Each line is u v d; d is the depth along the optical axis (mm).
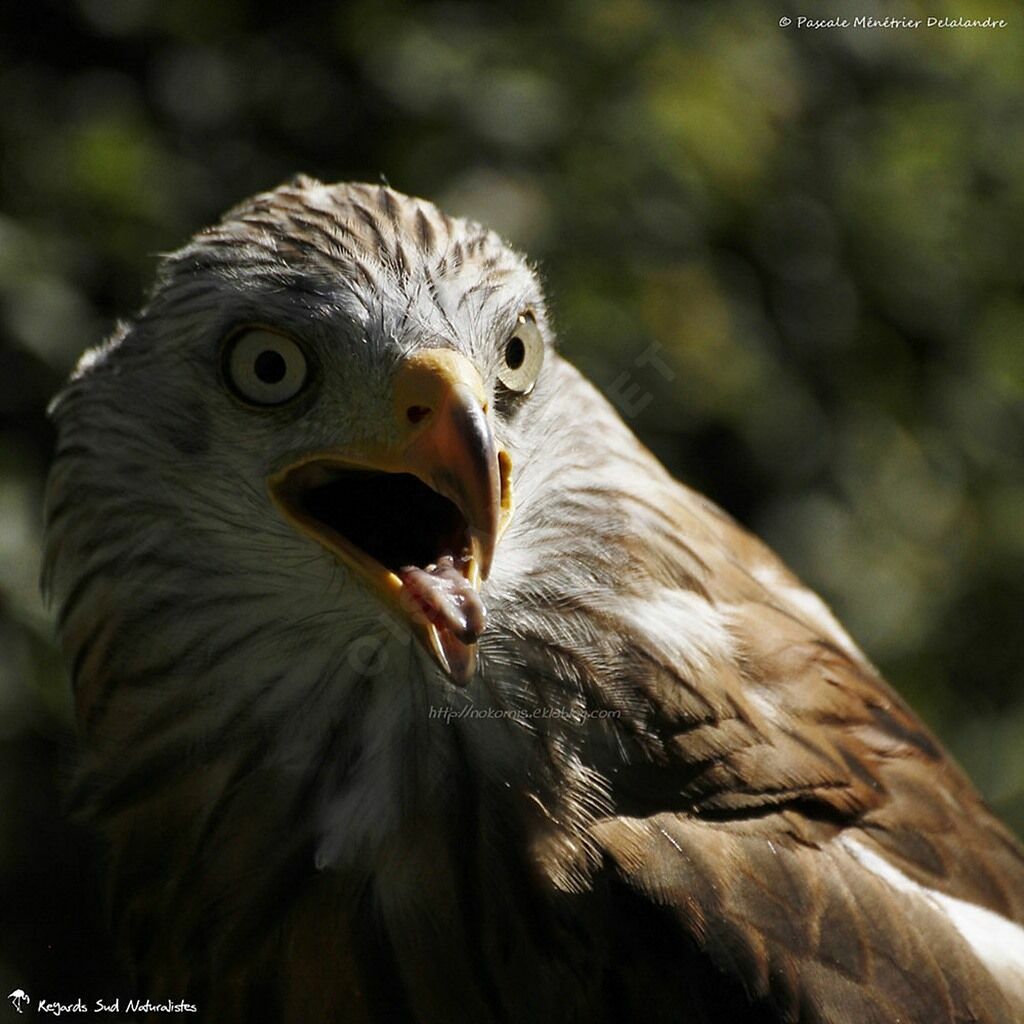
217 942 2609
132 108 3236
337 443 2584
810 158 3324
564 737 2592
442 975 2598
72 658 2617
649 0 3182
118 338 2619
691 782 2594
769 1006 2588
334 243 2590
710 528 2625
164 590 2602
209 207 3172
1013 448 3631
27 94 3227
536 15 3176
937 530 3482
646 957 2590
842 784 2604
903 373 3486
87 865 3113
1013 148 3539
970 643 3574
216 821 2604
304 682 2598
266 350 2588
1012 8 3623
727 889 2590
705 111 3064
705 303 3035
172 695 2604
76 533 2613
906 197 3344
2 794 3096
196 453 2596
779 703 2605
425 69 3100
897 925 2596
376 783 2596
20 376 2967
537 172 3033
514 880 2594
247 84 3311
